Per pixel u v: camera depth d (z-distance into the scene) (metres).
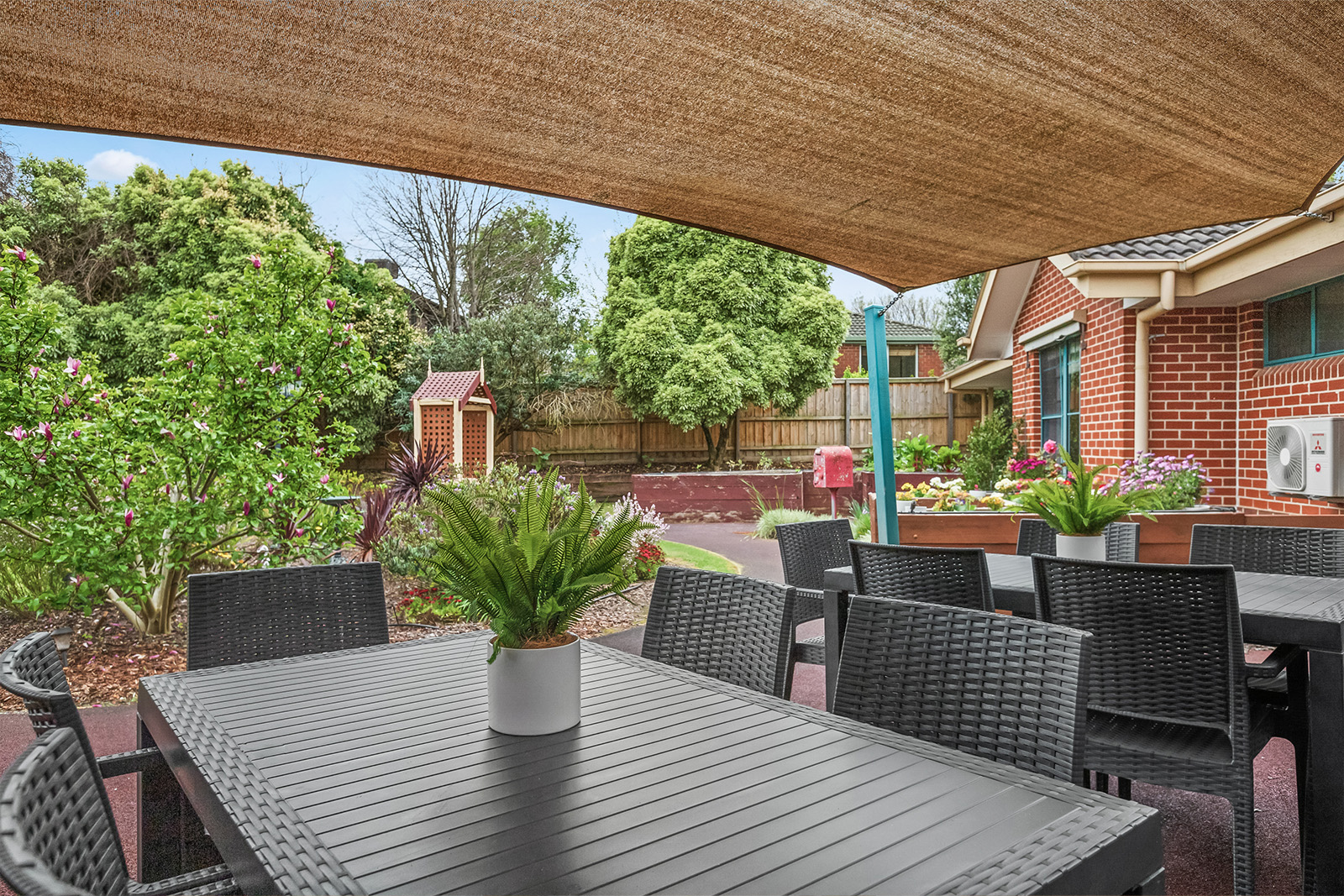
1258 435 6.50
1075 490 3.08
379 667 1.96
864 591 3.04
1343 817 2.17
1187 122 2.33
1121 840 1.06
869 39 1.88
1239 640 2.11
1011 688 1.63
